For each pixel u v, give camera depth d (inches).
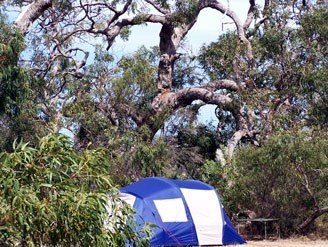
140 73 930.1
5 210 247.6
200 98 1034.7
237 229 757.9
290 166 725.3
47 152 267.7
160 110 989.8
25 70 735.1
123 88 903.1
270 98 944.9
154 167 845.8
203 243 596.7
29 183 260.7
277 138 727.7
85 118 865.5
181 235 581.6
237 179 763.4
